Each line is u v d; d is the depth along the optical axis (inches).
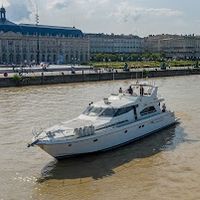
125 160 1309.1
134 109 1549.0
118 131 1418.6
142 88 1685.5
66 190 1055.6
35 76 3814.0
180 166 1238.9
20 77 3676.2
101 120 1412.4
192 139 1576.0
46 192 1040.8
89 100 2659.9
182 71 5625.0
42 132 1298.0
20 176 1152.2
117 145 1433.3
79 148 1282.0
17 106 2364.7
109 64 6919.3
